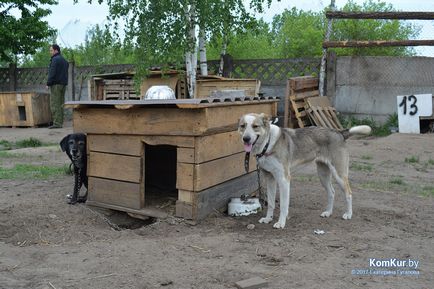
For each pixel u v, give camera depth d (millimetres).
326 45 12125
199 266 3922
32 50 16484
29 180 7367
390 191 6816
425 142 10133
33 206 5773
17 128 14531
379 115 12047
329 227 5105
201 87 11219
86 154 5926
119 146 5562
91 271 3830
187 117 4980
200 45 11969
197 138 5000
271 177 5305
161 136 5227
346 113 12398
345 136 5457
